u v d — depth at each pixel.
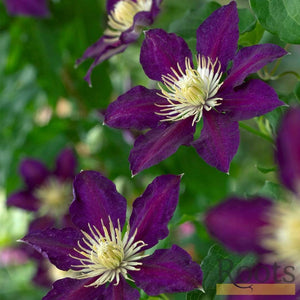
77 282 0.41
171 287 0.39
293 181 0.34
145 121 0.43
